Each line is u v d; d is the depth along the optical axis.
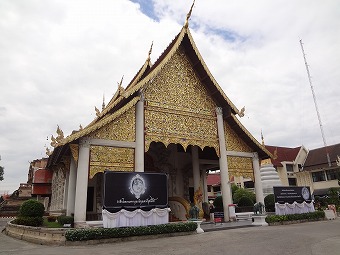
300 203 18.34
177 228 12.16
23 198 43.09
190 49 18.77
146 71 19.80
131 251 8.47
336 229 13.20
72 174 16.27
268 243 9.27
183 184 23.80
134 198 11.79
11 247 10.66
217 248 8.59
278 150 45.34
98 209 18.98
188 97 18.28
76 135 13.30
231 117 19.31
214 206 25.17
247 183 48.88
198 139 17.89
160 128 16.39
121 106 16.30
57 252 8.63
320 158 42.59
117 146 14.64
